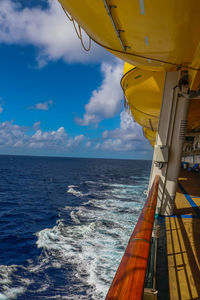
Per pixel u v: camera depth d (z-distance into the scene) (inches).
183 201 291.4
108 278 278.5
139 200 750.5
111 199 784.9
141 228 59.3
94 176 1926.7
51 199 900.6
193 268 111.9
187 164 1122.7
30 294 271.0
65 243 397.4
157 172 221.1
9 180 1582.2
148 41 118.3
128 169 3169.3
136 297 28.6
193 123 447.8
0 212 697.6
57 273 307.6
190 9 86.7
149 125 418.3
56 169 2886.3
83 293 261.0
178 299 87.4
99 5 94.3
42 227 532.1
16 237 468.8
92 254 339.6
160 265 114.8
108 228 444.5
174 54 132.0
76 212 622.8
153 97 255.6
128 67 223.1
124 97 270.2
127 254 43.4
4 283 292.7
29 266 335.9
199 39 110.2
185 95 194.4
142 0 86.2
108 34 118.1
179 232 168.1
